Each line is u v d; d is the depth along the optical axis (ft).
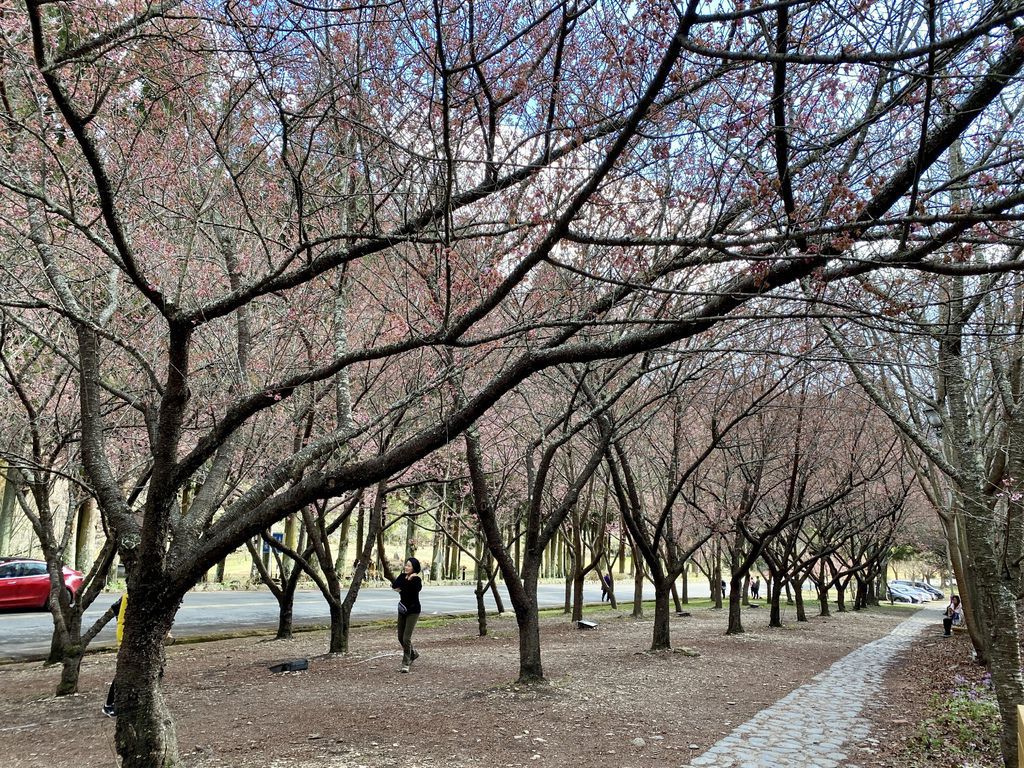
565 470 61.36
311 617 65.87
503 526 86.48
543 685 31.07
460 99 17.39
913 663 45.70
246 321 24.00
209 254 28.94
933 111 13.57
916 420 31.19
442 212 16.96
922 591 172.55
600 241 12.30
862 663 45.50
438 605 84.17
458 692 30.19
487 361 31.68
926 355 24.91
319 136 21.30
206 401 28.09
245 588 96.89
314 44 16.10
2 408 33.50
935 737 24.52
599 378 35.40
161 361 29.68
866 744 23.84
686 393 43.06
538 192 16.10
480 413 15.96
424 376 31.96
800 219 13.21
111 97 19.69
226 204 24.80
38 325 27.71
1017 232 14.32
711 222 16.16
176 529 18.37
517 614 32.07
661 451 58.13
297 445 36.35
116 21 16.11
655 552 45.55
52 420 33.27
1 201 22.00
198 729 23.88
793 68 14.85
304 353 30.30
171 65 17.35
